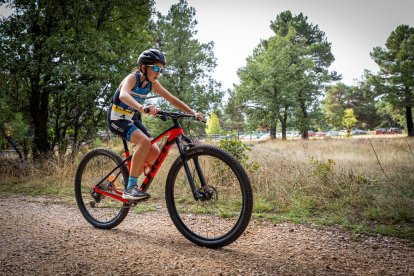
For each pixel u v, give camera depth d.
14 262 2.54
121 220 3.61
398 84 34.72
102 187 3.81
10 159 9.95
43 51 10.20
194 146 3.16
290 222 3.89
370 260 2.60
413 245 2.96
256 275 2.28
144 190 3.33
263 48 44.91
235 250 2.87
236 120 68.88
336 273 2.33
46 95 11.14
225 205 4.24
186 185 5.32
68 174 8.10
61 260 2.59
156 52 3.29
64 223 3.98
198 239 3.04
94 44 10.45
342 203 4.57
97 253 2.77
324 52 45.56
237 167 2.86
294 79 37.28
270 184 5.55
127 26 13.04
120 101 3.40
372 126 72.88
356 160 9.23
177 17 26.61
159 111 2.99
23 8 10.81
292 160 7.59
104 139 10.80
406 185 5.25
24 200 5.88
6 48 10.20
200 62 26.77
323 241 3.13
